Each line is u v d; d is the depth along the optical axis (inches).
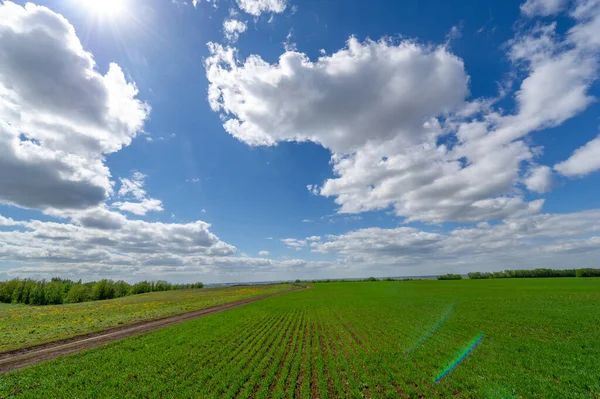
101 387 525.7
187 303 2608.3
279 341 892.0
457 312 1462.8
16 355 770.2
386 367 620.4
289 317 1469.0
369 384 529.7
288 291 4488.2
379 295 2822.3
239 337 961.5
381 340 883.4
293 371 593.9
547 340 841.5
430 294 2694.4
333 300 2450.8
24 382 555.5
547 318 1193.4
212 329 1127.0
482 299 2044.8
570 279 4333.2
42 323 1439.5
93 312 2007.9
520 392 481.7
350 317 1406.3
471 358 679.7
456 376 560.1
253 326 1194.0
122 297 4357.8
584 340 829.8
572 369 589.6
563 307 1498.5
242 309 1939.0
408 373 580.1
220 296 3666.3
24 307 2837.1
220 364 651.5
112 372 606.5
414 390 500.4
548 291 2455.7
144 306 2406.5
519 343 813.2
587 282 3513.8
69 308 2500.0
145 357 720.3
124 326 1248.8
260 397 471.8
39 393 500.4
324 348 792.3
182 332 1063.6
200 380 549.6
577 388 495.2
